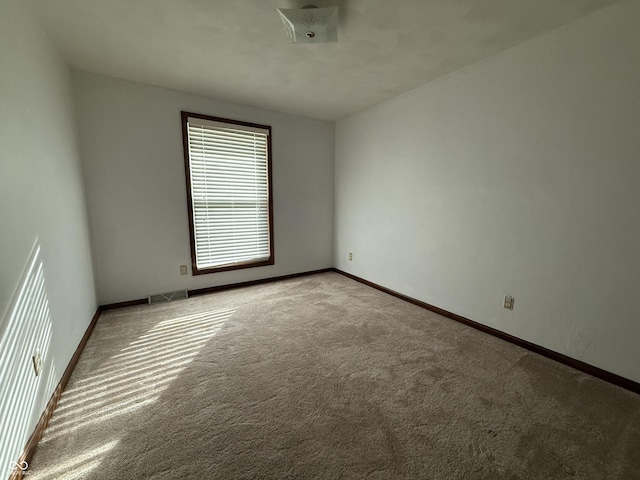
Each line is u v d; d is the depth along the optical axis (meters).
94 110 2.53
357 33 1.88
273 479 1.10
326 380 1.72
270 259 3.77
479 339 2.26
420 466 1.16
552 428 1.36
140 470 1.13
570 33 1.75
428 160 2.76
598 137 1.69
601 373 1.76
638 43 1.52
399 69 2.41
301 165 3.86
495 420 1.41
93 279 2.57
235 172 3.37
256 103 3.28
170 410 1.47
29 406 1.23
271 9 1.65
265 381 1.71
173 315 2.67
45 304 1.48
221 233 3.37
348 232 4.00
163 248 3.01
